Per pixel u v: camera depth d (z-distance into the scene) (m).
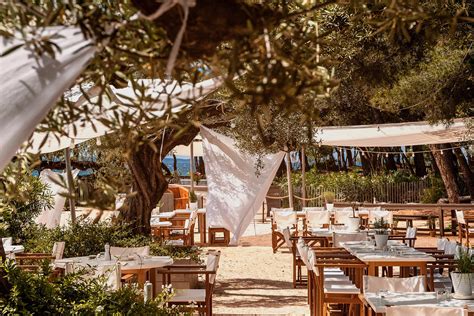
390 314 5.46
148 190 11.55
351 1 1.98
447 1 5.34
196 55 1.70
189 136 11.80
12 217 11.77
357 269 8.94
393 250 9.14
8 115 2.13
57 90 2.04
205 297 8.15
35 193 12.15
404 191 24.77
